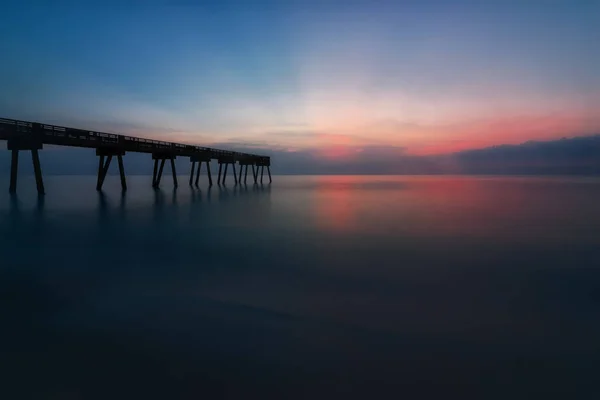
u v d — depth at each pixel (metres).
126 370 4.46
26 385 4.13
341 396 4.00
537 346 5.18
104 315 6.15
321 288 7.75
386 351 4.99
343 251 11.40
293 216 20.09
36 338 5.27
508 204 27.36
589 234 14.48
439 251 11.45
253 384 4.20
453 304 6.83
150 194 33.44
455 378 4.36
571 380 4.34
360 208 24.58
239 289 7.66
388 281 8.30
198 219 18.50
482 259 10.41
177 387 4.12
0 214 19.00
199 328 5.66
